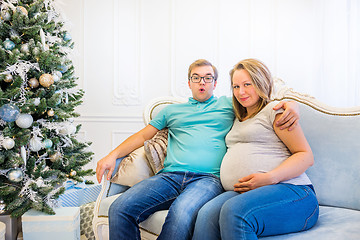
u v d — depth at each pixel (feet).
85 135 11.34
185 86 11.25
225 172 4.37
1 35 5.60
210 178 4.66
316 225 3.80
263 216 3.34
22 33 5.78
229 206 3.38
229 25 11.07
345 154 4.56
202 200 4.13
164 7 11.21
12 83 5.44
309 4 10.62
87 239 6.37
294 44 10.82
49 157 6.10
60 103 6.35
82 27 11.32
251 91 4.41
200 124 5.22
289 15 10.81
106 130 11.38
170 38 11.23
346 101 9.91
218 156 4.91
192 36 11.17
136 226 4.25
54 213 5.13
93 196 6.88
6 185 5.43
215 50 11.12
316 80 10.55
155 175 4.94
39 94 5.75
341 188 4.51
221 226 3.35
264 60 11.02
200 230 3.60
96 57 11.35
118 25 11.33
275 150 4.14
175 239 3.75
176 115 5.56
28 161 5.52
